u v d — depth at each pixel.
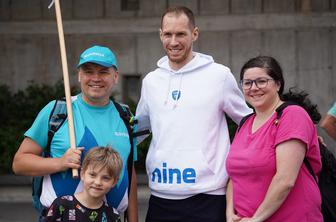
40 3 10.63
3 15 10.66
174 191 4.25
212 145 4.25
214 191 4.26
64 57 4.22
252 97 3.93
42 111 4.09
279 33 10.32
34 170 3.99
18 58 10.71
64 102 4.10
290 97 4.17
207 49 10.45
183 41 4.24
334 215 4.16
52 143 4.06
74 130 4.01
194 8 10.44
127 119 4.22
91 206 3.91
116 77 4.23
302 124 3.75
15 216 8.16
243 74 3.97
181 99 4.28
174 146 4.25
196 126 4.24
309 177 3.86
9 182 9.38
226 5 10.38
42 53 10.66
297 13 10.28
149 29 10.48
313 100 10.34
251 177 3.85
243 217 3.90
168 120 4.28
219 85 4.29
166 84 4.36
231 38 10.41
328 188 4.17
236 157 3.91
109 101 4.24
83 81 4.09
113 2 10.53
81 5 10.56
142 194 8.88
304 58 10.31
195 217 4.26
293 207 3.79
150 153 4.38
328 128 5.36
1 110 10.05
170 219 4.33
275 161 3.77
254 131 3.93
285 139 3.72
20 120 9.94
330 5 10.23
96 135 4.06
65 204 3.88
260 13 10.34
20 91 10.27
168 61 4.43
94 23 10.55
